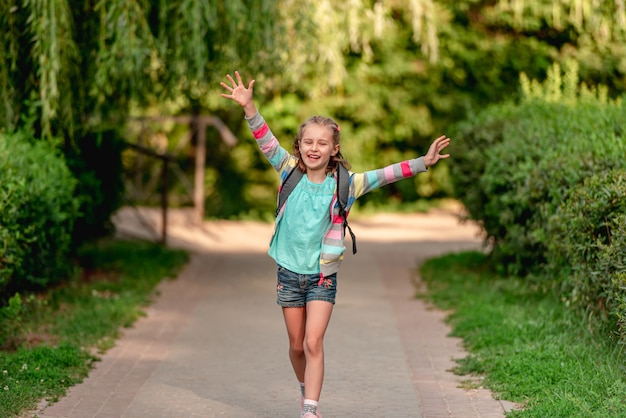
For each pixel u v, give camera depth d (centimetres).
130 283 1262
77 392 739
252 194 2491
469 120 1392
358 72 2392
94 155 1362
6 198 827
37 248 983
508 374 761
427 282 1309
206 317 1078
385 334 981
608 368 725
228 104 1400
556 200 922
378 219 2342
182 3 1127
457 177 1350
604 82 2112
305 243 607
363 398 736
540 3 2073
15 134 1041
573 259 836
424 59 2400
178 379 793
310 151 602
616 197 767
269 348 918
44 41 1000
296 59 1460
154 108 2308
